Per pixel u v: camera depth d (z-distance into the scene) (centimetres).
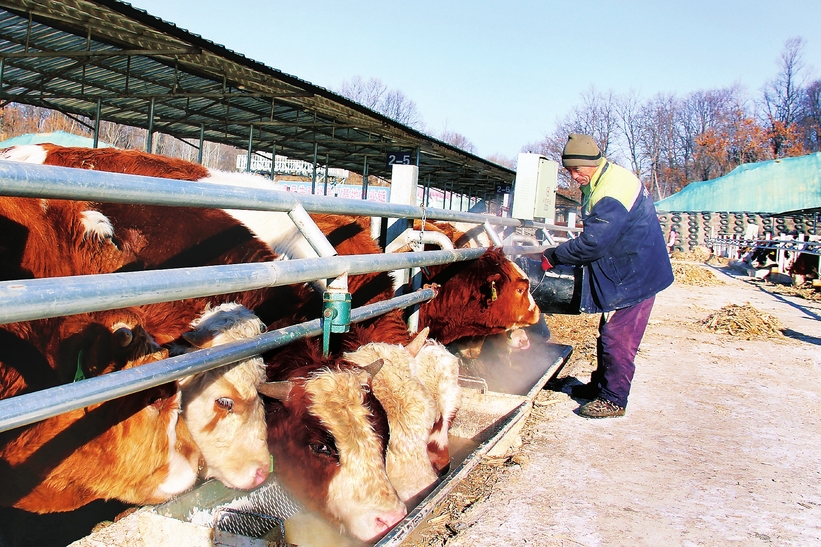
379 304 360
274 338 270
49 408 170
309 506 272
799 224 3572
